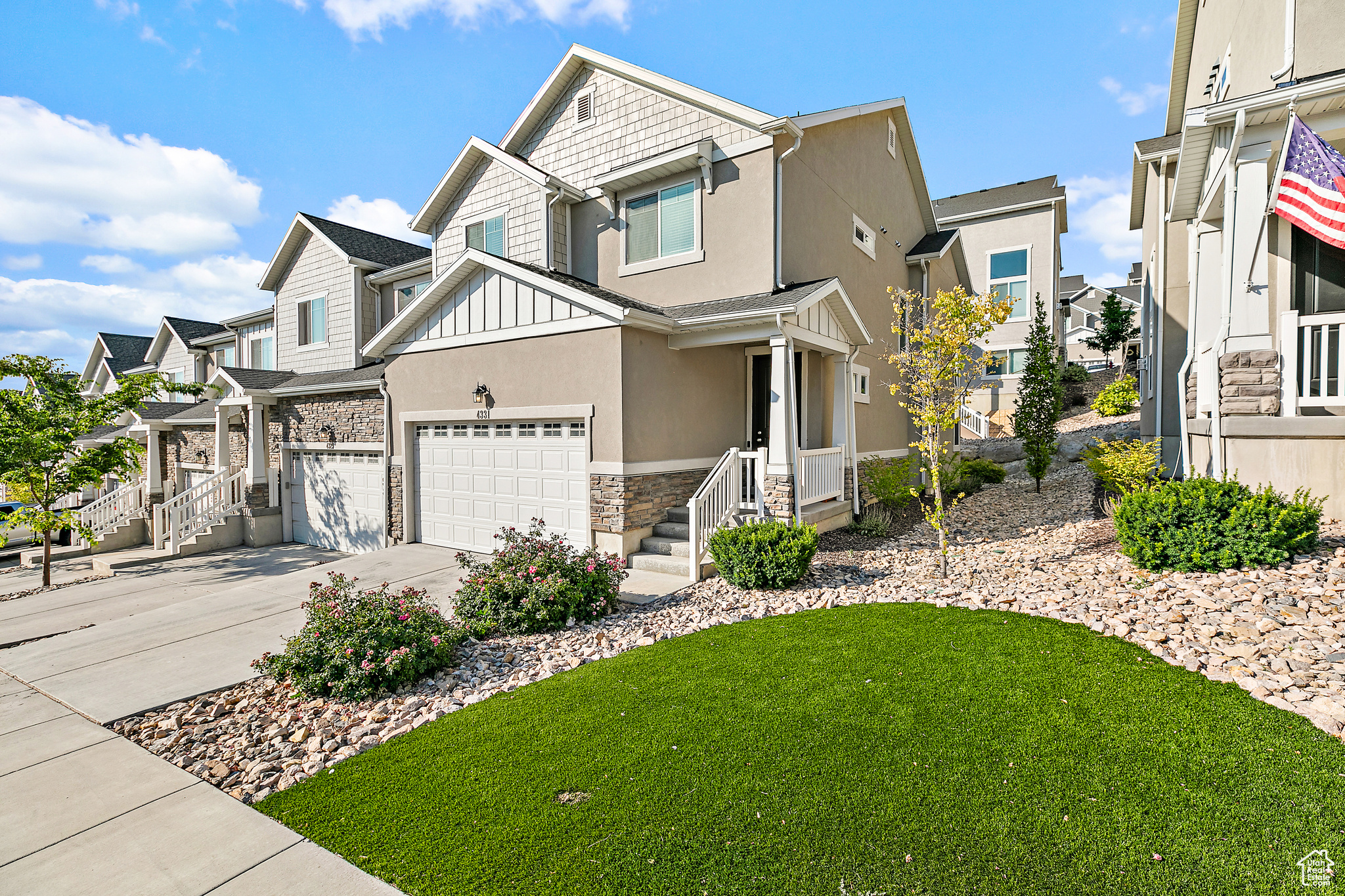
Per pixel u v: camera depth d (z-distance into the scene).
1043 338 15.27
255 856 3.44
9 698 5.98
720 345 11.85
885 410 15.86
